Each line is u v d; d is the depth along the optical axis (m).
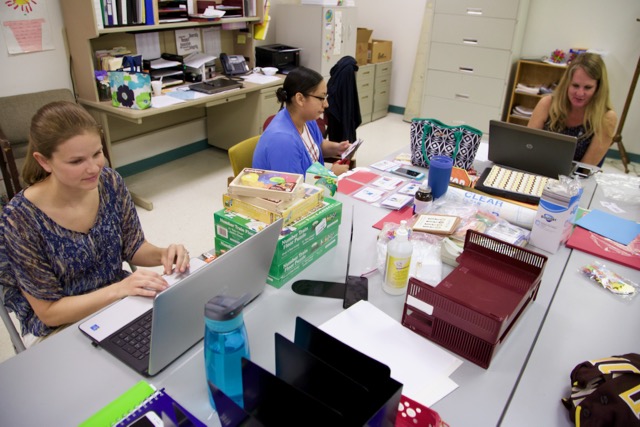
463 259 1.29
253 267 1.11
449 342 1.08
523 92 4.62
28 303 1.37
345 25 4.67
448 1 4.59
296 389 0.69
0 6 2.83
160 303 0.84
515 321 1.15
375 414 0.70
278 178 1.36
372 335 1.12
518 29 4.36
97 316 1.15
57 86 3.23
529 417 0.93
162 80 3.64
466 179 1.90
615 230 1.64
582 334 1.16
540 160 1.93
